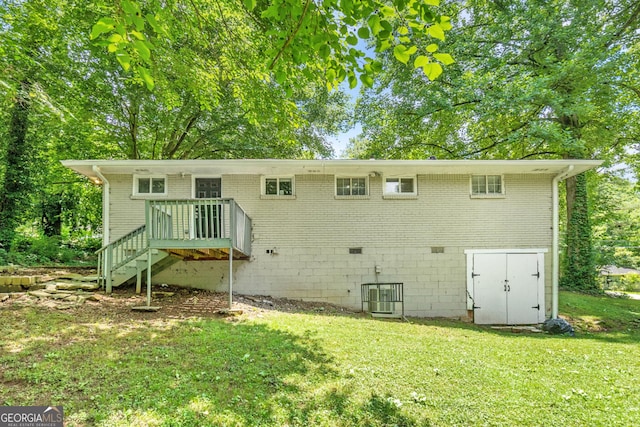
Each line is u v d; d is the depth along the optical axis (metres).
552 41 12.45
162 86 6.60
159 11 4.90
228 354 4.38
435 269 9.47
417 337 5.99
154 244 6.73
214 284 9.17
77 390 3.25
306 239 9.40
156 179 9.34
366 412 3.17
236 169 9.15
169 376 3.65
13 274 8.81
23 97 7.48
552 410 3.36
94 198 17.73
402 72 13.90
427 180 9.65
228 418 2.95
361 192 9.68
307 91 11.13
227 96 12.79
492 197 9.64
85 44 9.98
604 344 6.38
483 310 9.38
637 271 24.70
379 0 2.63
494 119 13.02
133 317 5.87
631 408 3.43
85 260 14.17
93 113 11.90
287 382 3.69
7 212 12.24
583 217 13.69
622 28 12.27
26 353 3.97
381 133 15.98
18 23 8.30
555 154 14.30
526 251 9.53
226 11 5.55
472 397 3.58
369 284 9.19
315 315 7.53
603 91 11.98
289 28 3.04
